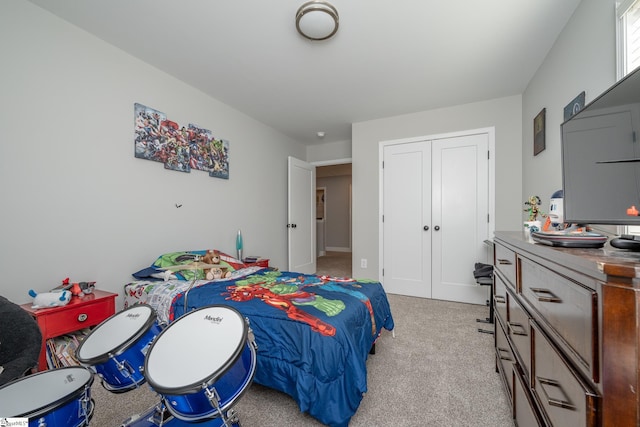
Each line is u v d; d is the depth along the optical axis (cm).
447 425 128
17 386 78
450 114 327
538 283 90
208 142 294
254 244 366
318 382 123
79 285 176
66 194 182
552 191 210
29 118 165
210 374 73
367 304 173
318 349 127
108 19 180
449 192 328
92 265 196
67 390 78
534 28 188
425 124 340
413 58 225
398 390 154
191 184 276
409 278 350
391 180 359
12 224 159
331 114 352
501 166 303
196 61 231
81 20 181
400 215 355
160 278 217
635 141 67
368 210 373
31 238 166
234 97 301
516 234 149
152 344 89
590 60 154
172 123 254
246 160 352
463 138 321
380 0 162
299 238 435
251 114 351
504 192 302
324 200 828
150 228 237
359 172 378
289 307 150
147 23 184
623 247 72
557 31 191
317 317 138
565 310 69
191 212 275
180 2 166
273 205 406
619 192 72
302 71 246
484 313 282
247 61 230
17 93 160
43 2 165
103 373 94
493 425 127
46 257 173
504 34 194
